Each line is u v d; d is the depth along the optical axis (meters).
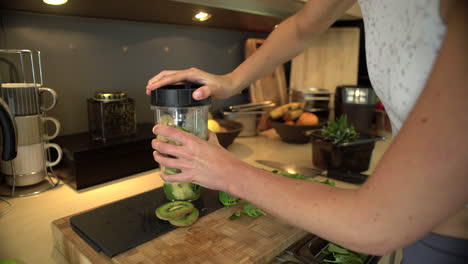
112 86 1.16
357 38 1.57
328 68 1.64
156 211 0.65
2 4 0.81
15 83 0.87
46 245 0.64
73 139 0.98
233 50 1.60
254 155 1.22
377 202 0.27
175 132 0.40
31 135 0.83
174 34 1.32
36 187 0.89
